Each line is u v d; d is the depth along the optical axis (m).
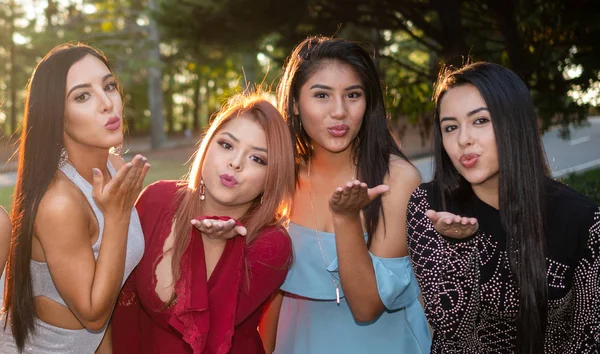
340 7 9.45
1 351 2.45
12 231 2.29
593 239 2.14
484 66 2.24
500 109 2.16
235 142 2.42
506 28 8.92
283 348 3.15
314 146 3.04
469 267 2.26
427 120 10.30
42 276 2.38
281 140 2.45
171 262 2.45
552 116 9.04
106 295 2.27
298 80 2.89
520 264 2.16
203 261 2.40
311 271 3.01
